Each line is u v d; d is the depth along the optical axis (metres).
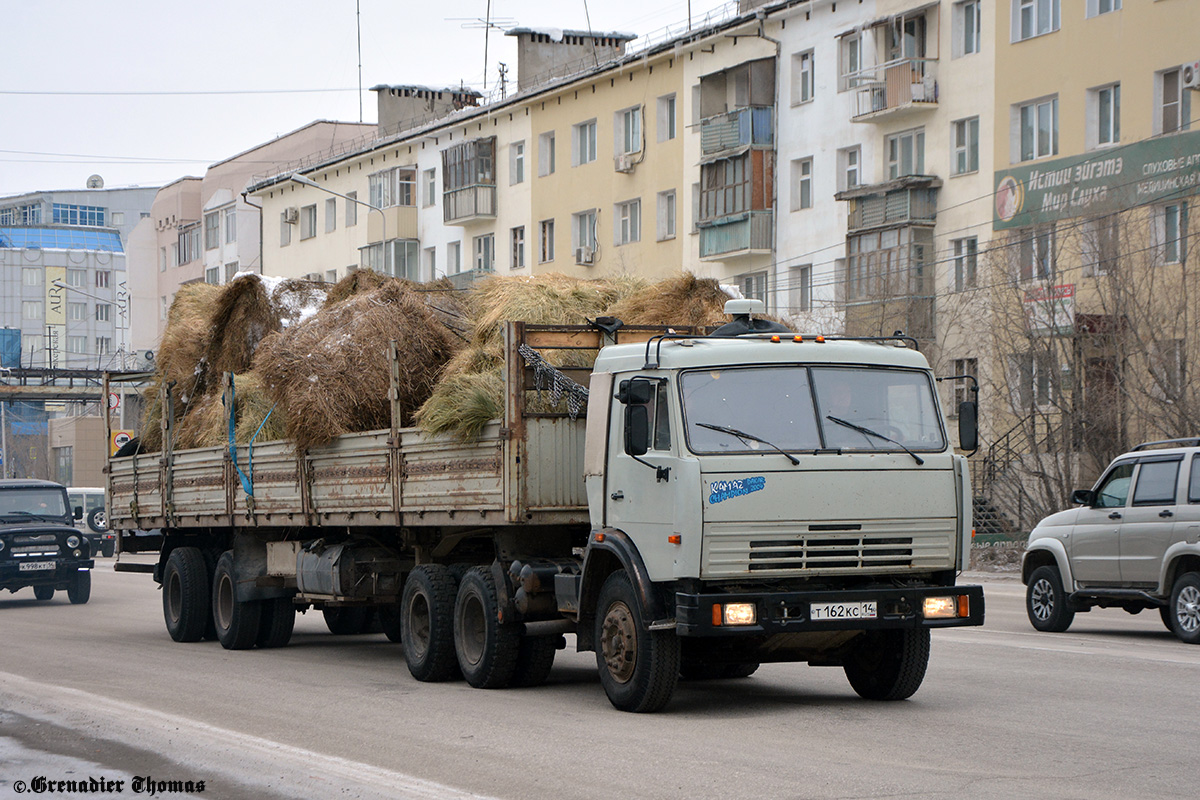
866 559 8.87
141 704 10.16
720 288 11.83
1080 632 15.49
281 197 62.53
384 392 12.50
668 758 7.57
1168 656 12.62
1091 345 27.27
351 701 10.22
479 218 48.84
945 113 32.84
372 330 12.67
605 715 9.27
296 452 13.18
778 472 8.73
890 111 33.53
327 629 18.11
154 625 18.62
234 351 15.74
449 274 51.88
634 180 42.44
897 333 9.72
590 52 51.22
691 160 40.28
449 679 11.55
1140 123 28.41
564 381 10.14
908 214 32.88
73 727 9.11
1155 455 14.75
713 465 8.66
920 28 33.59
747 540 8.65
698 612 8.51
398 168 53.75
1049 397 28.28
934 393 9.39
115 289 124.62
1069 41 29.86
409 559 12.77
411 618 11.77
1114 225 27.16
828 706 9.64
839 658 9.94
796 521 8.73
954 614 9.02
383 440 11.83
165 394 16.45
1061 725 8.67
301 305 15.79
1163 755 7.59
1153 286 26.62
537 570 10.28
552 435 10.20
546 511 10.13
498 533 10.75
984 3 31.81
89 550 23.23
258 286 15.63
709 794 6.63
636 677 9.14
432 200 52.88
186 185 74.25
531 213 47.06
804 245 36.84
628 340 10.62
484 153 48.78
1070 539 15.39
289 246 62.19
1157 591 14.27
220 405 15.01
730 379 8.98
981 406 30.31
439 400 10.90
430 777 7.18
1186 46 27.56
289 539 14.30
